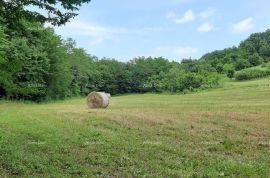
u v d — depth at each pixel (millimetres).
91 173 12008
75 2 12781
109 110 36031
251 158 15016
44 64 65688
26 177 11172
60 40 75250
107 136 19484
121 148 16328
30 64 60906
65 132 20562
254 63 154500
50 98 71250
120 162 13695
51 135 19203
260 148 17062
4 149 14391
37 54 62688
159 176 11867
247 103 45844
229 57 158875
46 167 12305
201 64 142125
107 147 16453
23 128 21469
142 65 138875
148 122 25391
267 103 44906
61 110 36188
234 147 17062
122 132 21203
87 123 24938
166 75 120812
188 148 16734
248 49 171500
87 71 115625
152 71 138500
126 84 134875
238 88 88062
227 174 12398
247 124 24688
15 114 31172
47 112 33094
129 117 28141
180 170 12719
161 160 14242
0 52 14891
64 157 14125
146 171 12531
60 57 73562
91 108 40719
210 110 35531
